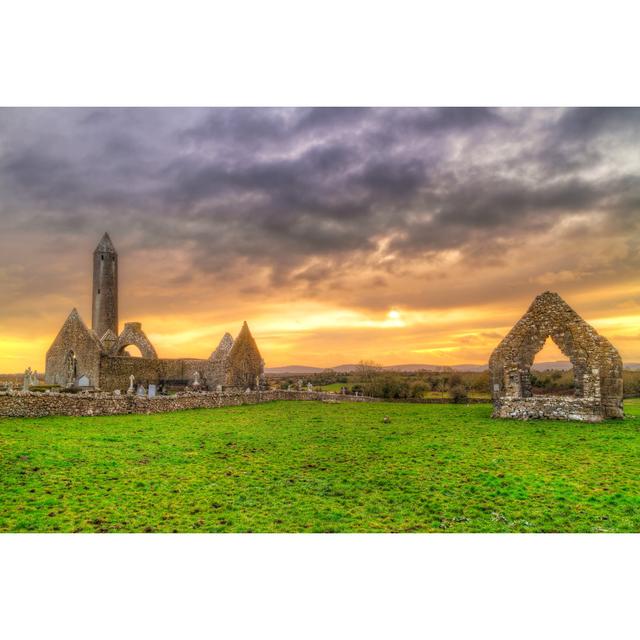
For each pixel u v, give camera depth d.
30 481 18.91
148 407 39.03
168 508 17.11
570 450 26.06
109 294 77.56
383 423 37.22
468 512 17.20
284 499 18.25
